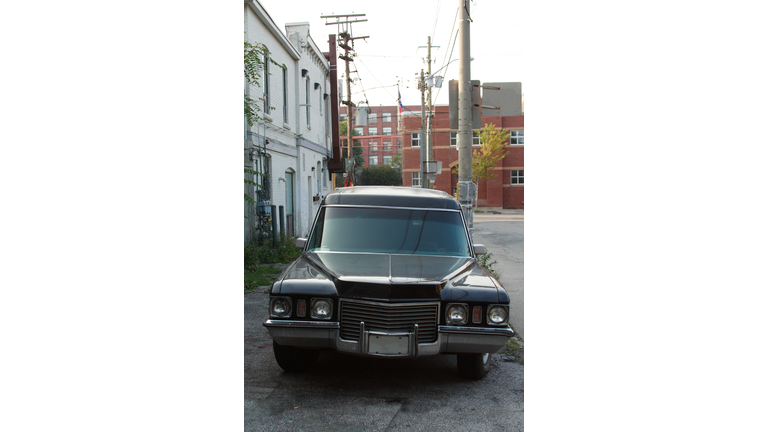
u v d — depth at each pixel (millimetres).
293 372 4723
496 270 11953
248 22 14039
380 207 5543
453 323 4219
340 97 34344
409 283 4168
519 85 9719
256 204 13711
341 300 4195
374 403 4082
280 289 4250
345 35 32469
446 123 48688
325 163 25969
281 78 17234
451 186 48719
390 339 4094
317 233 5387
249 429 3549
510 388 4477
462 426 3682
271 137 16000
